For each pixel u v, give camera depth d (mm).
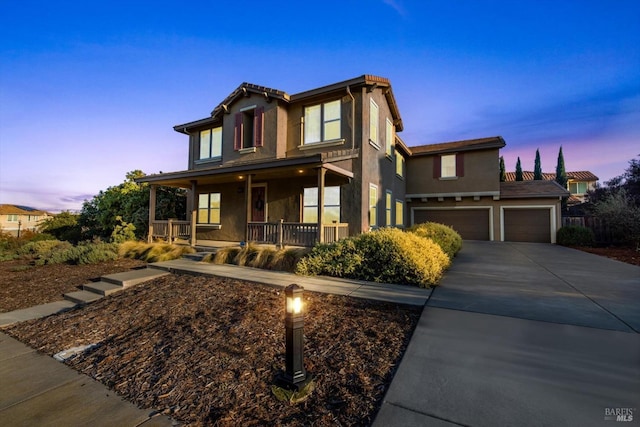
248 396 2643
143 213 16188
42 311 5801
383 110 12836
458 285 5910
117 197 17609
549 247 13148
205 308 5102
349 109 10641
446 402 2309
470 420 2092
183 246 10688
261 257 8016
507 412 2158
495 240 16250
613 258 9773
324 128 11172
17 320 5324
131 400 2736
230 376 2996
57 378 3225
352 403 2422
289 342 2670
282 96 11266
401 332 3754
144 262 9883
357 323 4113
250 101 12469
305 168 9008
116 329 4609
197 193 14586
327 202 10891
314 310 4676
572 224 15266
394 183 14820
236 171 9922
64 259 10305
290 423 2242
